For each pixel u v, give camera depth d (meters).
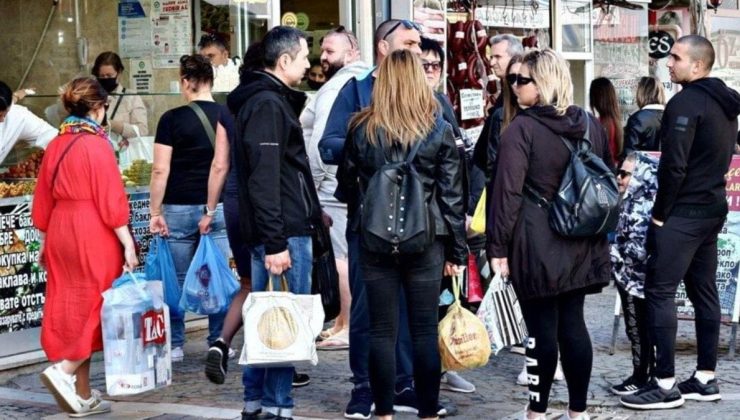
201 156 20.61
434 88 17.73
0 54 25.50
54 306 17.28
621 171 23.89
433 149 15.09
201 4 24.98
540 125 15.46
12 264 20.66
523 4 30.62
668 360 17.77
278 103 15.60
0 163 20.67
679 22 35.62
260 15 24.84
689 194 17.80
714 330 18.28
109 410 17.89
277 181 15.47
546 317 15.84
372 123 15.21
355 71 20.17
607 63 33.84
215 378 18.03
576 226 15.18
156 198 20.48
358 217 15.47
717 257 20.08
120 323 16.77
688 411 17.69
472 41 27.98
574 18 32.41
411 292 15.26
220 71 24.08
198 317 23.94
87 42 25.41
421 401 15.43
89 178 17.14
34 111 21.97
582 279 15.56
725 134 17.83
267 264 15.48
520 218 15.52
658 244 17.77
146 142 22.73
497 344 16.59
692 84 17.81
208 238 19.70
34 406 18.38
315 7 26.05
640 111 23.97
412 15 26.52
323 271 16.38
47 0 25.39
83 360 17.22
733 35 38.41
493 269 15.68
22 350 20.95
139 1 25.11
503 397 18.47
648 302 17.88
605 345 22.19
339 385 19.25
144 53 25.16
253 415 16.67
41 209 17.56
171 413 17.67
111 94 22.41
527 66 15.65
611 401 18.25
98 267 17.19
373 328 15.30
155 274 20.45
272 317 15.38
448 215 15.21
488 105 28.36
